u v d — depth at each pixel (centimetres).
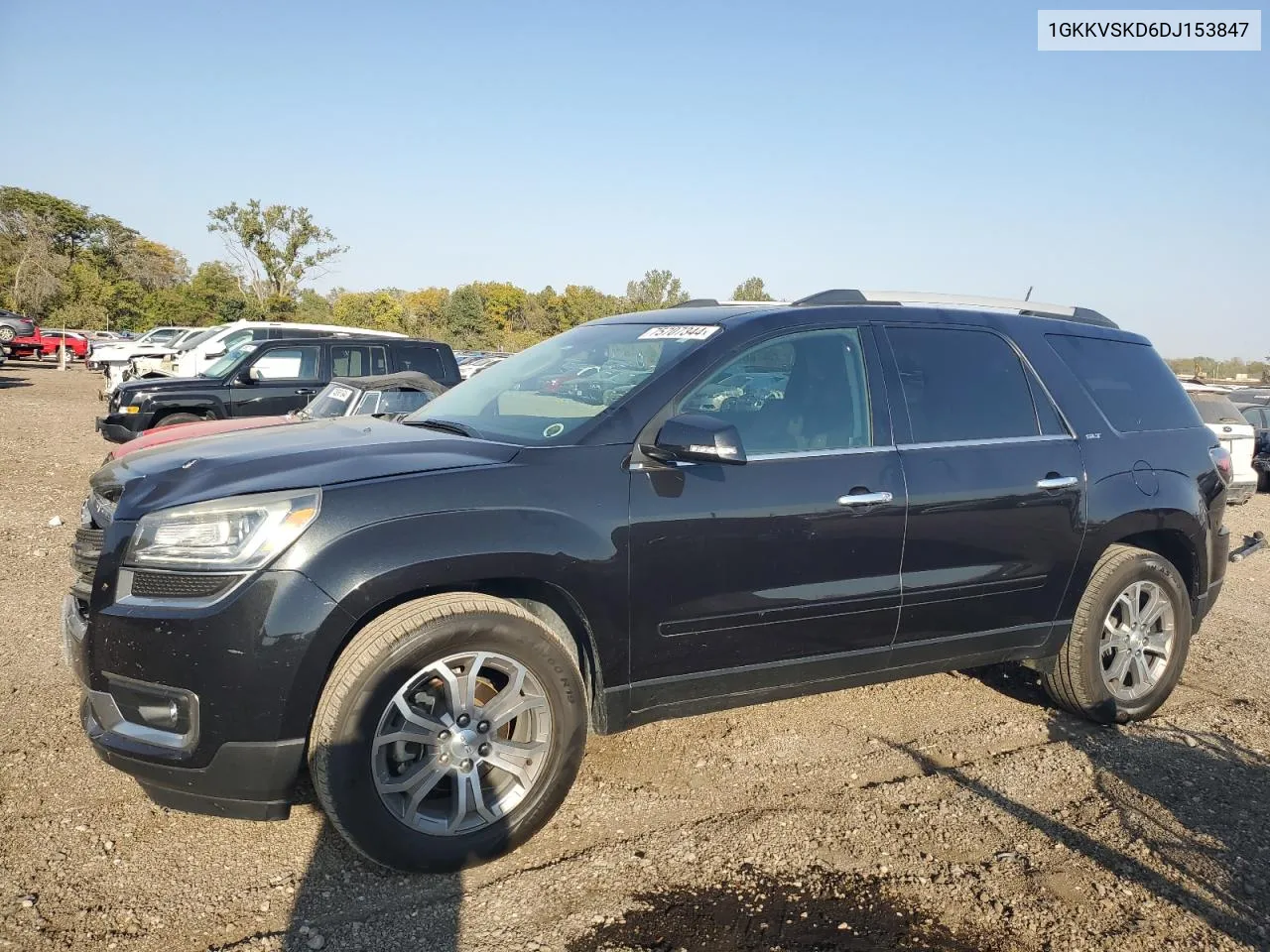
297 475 288
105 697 284
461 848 294
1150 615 437
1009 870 307
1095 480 411
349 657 278
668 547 322
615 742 400
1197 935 274
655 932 271
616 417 329
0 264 7188
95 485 329
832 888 295
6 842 307
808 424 360
